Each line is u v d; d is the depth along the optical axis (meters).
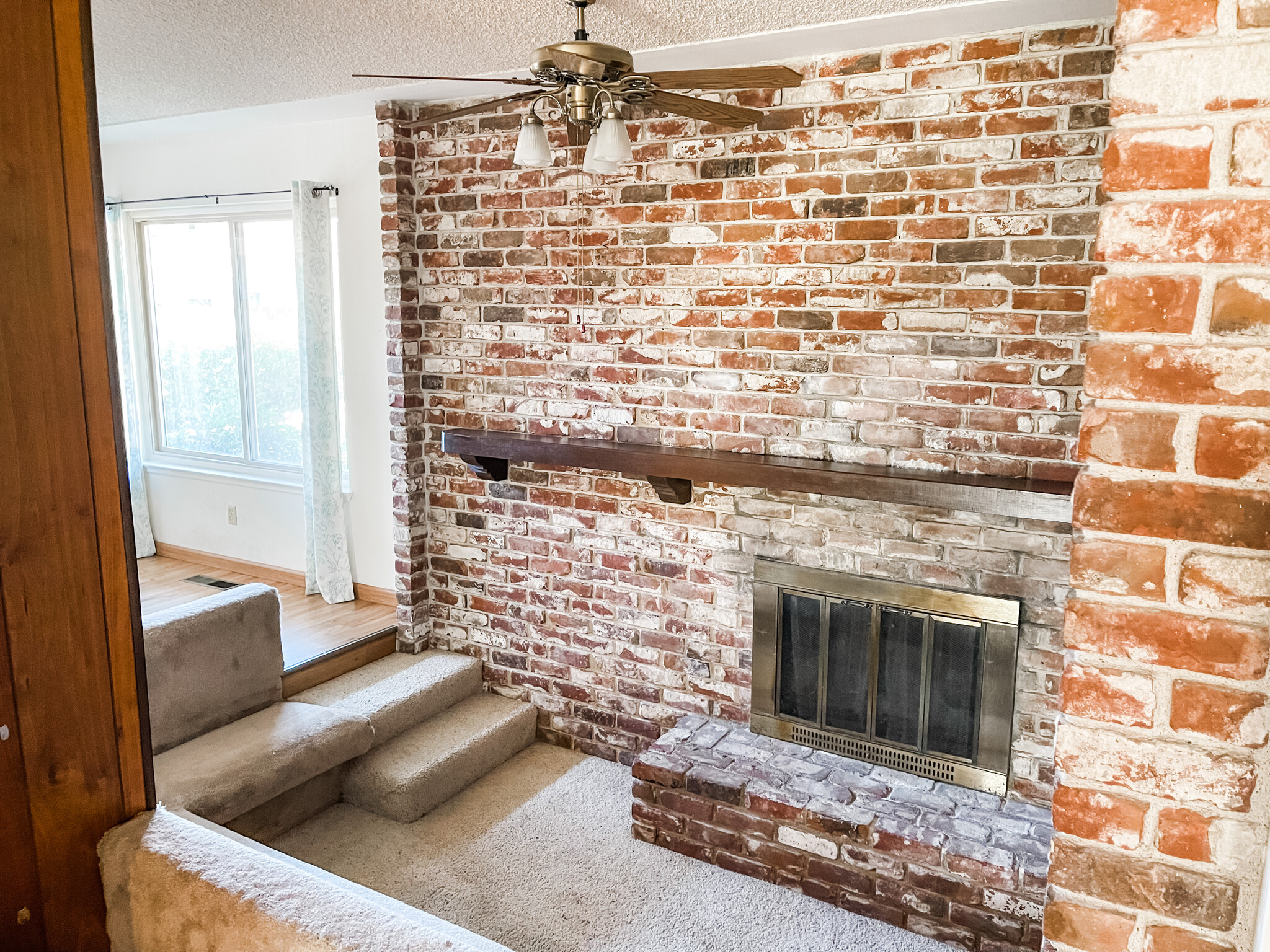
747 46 2.71
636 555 3.40
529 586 3.67
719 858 2.91
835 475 2.69
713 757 3.04
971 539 2.77
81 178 1.26
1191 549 0.82
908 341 2.77
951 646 2.84
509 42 2.75
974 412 2.70
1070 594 0.88
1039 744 2.75
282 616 4.08
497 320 3.55
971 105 2.59
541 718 3.74
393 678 3.64
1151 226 0.80
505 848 3.00
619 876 2.86
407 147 3.60
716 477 2.89
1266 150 0.75
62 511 1.26
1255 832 0.83
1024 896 2.42
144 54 2.89
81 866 1.34
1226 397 0.79
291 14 2.48
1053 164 2.51
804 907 2.72
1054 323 2.56
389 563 4.21
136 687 1.40
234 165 4.37
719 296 3.06
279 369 4.62
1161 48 0.77
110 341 1.32
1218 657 0.82
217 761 2.77
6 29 1.15
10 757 1.22
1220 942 0.87
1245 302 0.77
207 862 1.29
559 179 3.31
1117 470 0.84
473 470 3.55
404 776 3.14
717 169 2.99
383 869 2.87
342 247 4.02
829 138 2.80
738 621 3.22
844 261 2.83
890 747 2.97
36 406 1.22
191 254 4.87
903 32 2.55
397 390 3.73
